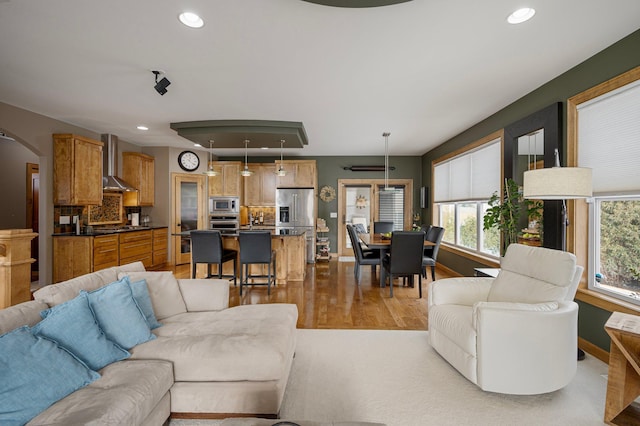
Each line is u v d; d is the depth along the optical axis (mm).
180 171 6785
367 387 2143
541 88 3236
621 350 1683
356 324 3312
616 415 1750
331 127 4914
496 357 1969
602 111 2559
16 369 1273
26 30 2275
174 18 2119
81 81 3189
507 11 2012
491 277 3102
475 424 1775
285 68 2863
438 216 6555
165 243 6547
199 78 3096
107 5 1982
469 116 4309
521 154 4930
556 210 2982
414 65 2785
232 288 4746
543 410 1896
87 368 1511
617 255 2510
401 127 4898
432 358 2561
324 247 7156
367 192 7660
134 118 4504
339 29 2232
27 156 5734
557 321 1964
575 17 2072
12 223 5543
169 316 2369
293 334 2314
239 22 2156
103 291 1928
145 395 1438
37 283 4969
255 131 4578
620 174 2418
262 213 7863
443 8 1980
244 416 1737
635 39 2252
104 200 5746
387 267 4484
